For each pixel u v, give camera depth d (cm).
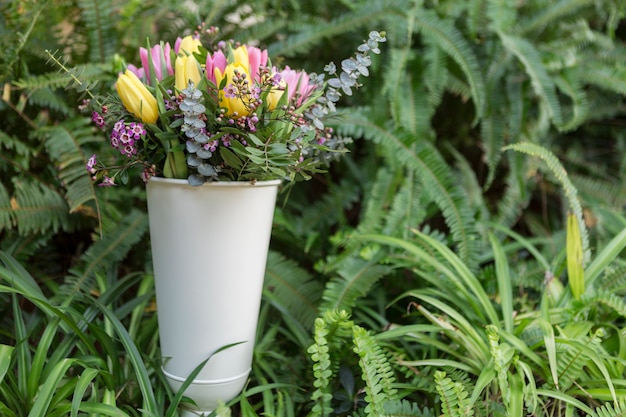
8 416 75
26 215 107
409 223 125
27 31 109
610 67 150
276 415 85
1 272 85
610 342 93
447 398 73
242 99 70
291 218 137
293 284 117
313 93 81
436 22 136
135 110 73
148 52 77
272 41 145
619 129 165
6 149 117
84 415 79
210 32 92
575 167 158
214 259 77
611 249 104
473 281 98
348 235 121
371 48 78
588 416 80
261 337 109
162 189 76
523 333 94
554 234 141
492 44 145
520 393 77
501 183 162
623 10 150
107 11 122
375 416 75
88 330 92
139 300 98
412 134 130
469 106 153
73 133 111
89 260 110
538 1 151
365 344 79
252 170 73
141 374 79
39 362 79
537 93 132
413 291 101
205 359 81
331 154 91
